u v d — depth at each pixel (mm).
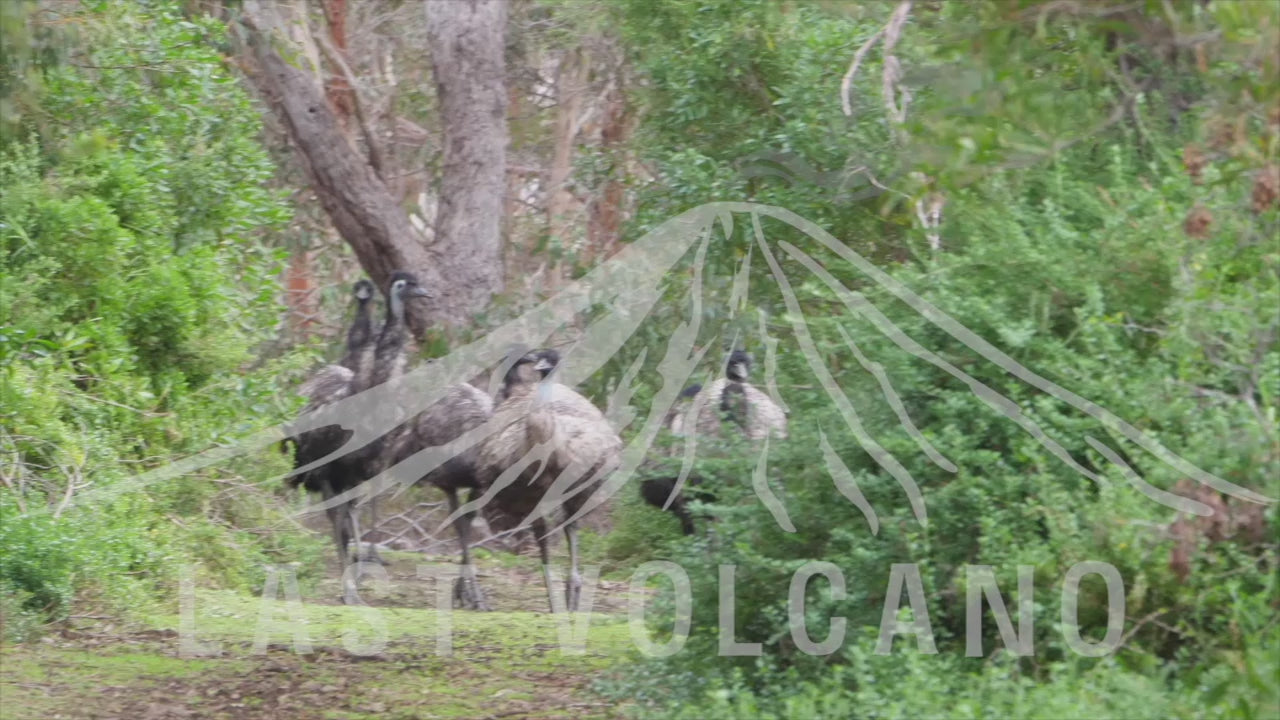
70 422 8883
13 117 8820
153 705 6117
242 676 6801
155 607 8117
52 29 9344
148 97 10602
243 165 11219
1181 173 6430
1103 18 6000
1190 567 5340
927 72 7703
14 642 7094
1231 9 5426
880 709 5238
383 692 6602
